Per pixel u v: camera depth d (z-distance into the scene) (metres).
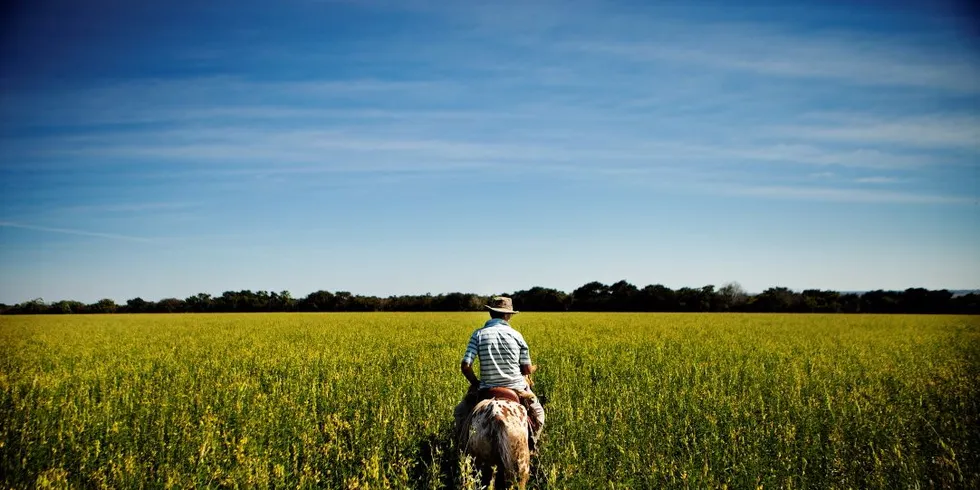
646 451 8.56
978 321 49.53
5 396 12.12
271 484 7.42
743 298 87.31
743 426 9.90
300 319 51.31
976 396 12.84
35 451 8.29
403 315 61.12
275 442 8.74
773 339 28.38
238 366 17.45
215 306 87.94
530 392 7.75
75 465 8.15
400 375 14.87
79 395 12.30
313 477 7.35
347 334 29.78
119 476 7.45
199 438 8.72
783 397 12.46
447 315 60.53
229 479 7.12
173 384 13.67
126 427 9.33
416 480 7.57
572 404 11.48
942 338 29.69
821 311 78.94
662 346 22.78
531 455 7.64
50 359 20.12
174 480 7.17
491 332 7.65
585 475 7.52
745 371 16.03
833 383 14.56
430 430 9.58
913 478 7.61
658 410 10.50
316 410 11.34
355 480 6.94
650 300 82.12
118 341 27.39
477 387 7.96
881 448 9.07
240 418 9.91
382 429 9.15
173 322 48.09
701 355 20.34
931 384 14.12
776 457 8.43
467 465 6.28
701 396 11.91
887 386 14.31
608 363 17.41
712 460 8.23
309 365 17.08
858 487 7.77
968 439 9.71
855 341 27.50
